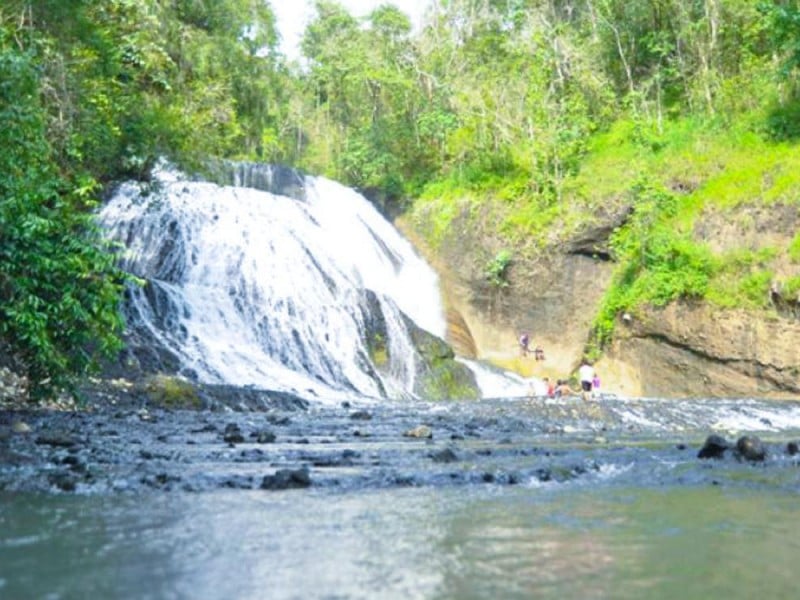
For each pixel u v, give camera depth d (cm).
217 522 542
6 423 1198
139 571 402
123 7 2788
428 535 502
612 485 768
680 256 3045
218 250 2856
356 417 1633
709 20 3909
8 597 354
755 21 3734
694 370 2923
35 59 1786
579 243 3347
